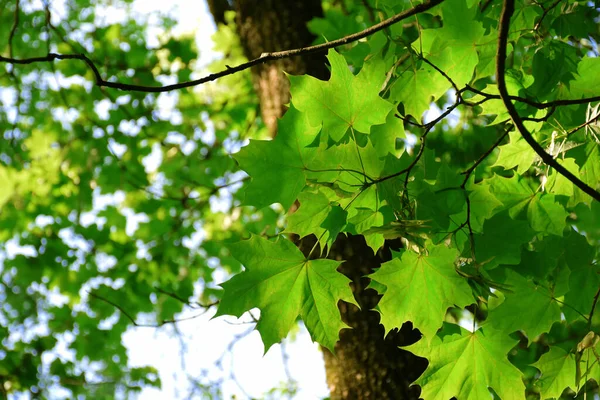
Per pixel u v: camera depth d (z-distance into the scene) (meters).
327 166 1.58
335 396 1.99
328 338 1.59
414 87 1.72
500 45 1.45
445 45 1.70
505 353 1.65
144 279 3.94
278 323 1.59
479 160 1.60
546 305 1.67
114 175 4.07
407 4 1.93
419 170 1.60
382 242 1.62
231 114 3.98
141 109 3.80
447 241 1.59
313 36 2.30
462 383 1.66
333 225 1.58
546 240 1.68
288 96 2.22
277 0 2.36
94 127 4.02
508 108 1.49
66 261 3.92
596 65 1.72
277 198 1.58
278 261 1.58
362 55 1.85
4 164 4.49
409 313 1.60
